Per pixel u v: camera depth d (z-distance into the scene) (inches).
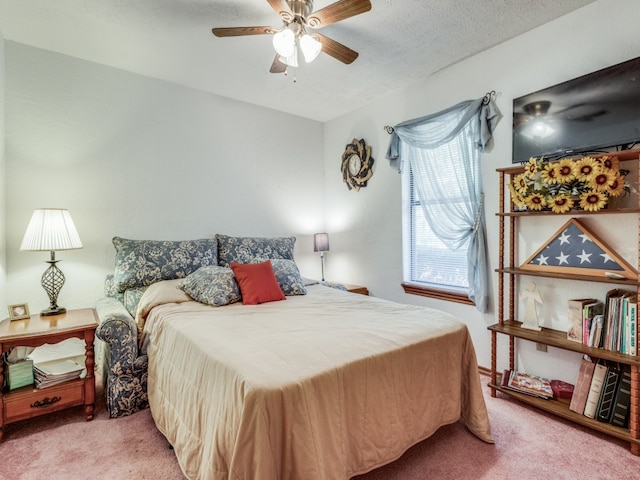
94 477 60.9
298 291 109.3
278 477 45.8
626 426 70.5
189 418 59.2
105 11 83.7
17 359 79.4
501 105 100.0
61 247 87.4
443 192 118.0
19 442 71.1
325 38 77.9
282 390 46.4
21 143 97.8
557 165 79.0
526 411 84.0
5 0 79.0
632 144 74.7
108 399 81.9
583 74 83.1
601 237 80.7
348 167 155.5
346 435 53.1
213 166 135.0
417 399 64.7
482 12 84.5
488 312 105.7
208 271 102.0
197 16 86.0
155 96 120.8
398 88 130.9
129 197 116.1
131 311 96.9
